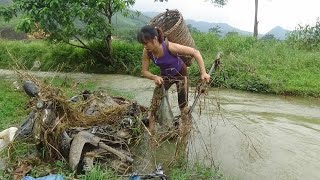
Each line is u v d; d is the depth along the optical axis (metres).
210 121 7.00
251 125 7.09
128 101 6.58
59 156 5.08
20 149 5.29
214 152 5.77
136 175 4.66
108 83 10.79
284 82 10.18
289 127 7.07
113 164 4.88
